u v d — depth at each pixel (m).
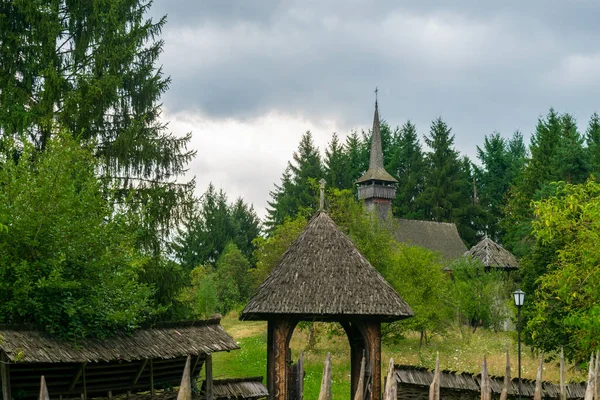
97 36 22.59
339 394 22.91
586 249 16.89
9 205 13.70
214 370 27.33
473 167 85.38
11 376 12.09
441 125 78.12
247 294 56.25
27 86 21.70
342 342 33.84
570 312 17.81
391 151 83.38
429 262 32.06
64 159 15.02
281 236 39.62
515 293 19.31
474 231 74.25
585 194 17.77
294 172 74.56
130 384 14.13
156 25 24.47
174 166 23.80
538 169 64.00
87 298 13.68
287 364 17.89
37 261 13.30
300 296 17.86
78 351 12.59
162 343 14.30
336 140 76.38
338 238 19.42
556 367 26.72
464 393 17.19
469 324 41.12
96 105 21.75
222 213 81.44
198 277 55.56
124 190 22.86
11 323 12.89
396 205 77.25
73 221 14.12
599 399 7.77
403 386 16.73
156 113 24.61
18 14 21.72
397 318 18.64
